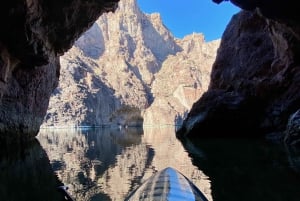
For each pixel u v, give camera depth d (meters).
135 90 142.38
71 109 113.06
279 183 7.98
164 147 19.36
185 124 29.17
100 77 142.38
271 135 22.91
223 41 35.84
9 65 19.94
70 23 20.41
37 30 18.50
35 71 24.39
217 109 26.34
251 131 25.73
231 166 10.79
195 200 5.04
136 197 5.17
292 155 12.77
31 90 25.00
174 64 150.00
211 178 8.92
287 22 19.56
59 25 19.91
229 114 26.09
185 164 11.79
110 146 22.44
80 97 117.00
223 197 6.96
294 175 8.86
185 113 119.94
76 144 25.50
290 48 22.86
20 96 23.34
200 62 158.50
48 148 21.17
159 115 109.94
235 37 33.56
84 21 21.25
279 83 24.39
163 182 5.88
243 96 26.69
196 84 134.62
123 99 136.50
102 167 11.98
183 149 17.34
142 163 12.72
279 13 18.97
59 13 19.14
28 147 21.61
